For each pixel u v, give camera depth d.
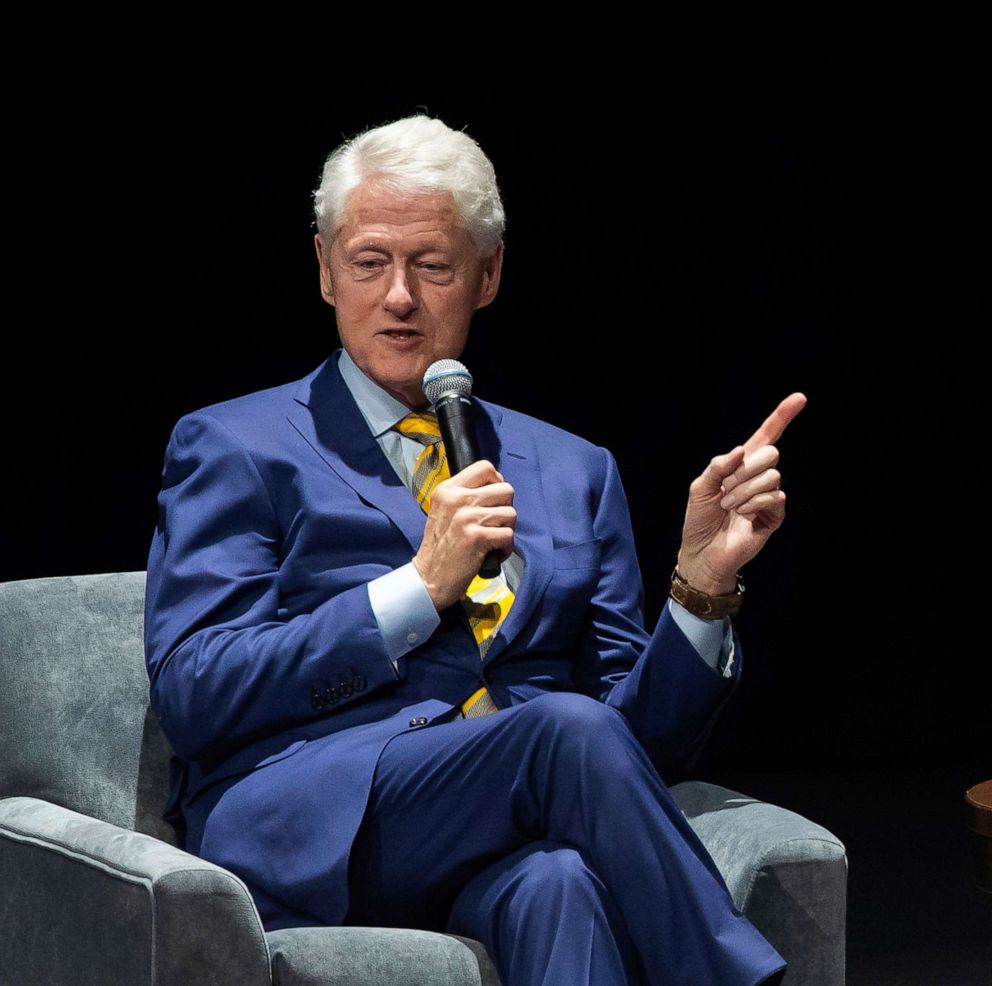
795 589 18.08
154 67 15.23
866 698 18.30
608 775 6.20
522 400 17.03
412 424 7.81
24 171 15.04
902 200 17.50
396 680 7.18
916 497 18.02
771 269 17.38
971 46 17.31
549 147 16.78
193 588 7.33
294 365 15.79
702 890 6.16
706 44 16.98
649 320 17.17
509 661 7.52
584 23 16.67
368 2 15.79
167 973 5.81
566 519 8.01
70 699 7.81
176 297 15.52
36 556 15.34
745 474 7.00
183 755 7.25
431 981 6.13
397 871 6.70
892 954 12.27
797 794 17.42
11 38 14.87
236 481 7.53
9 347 15.18
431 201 7.64
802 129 17.25
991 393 17.84
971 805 7.30
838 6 17.11
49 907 6.46
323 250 8.07
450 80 16.27
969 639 18.27
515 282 16.92
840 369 17.64
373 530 7.46
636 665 7.53
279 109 15.57
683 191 17.11
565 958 5.97
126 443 15.48
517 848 6.59
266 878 6.81
